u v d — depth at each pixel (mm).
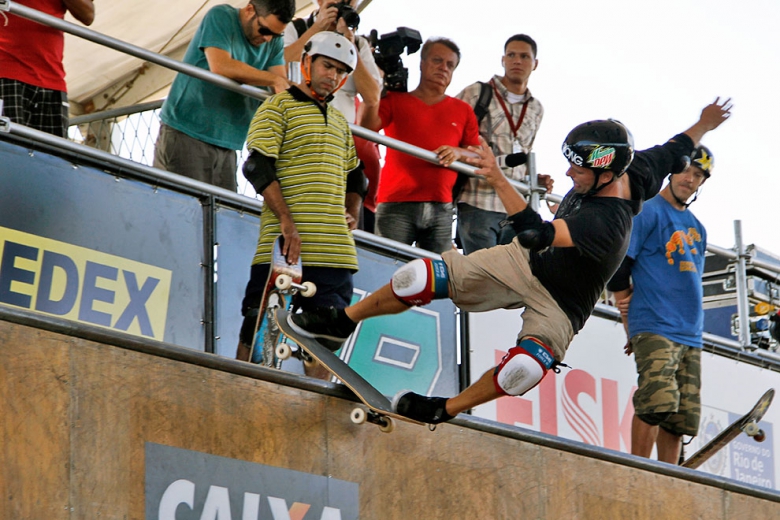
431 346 13797
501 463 11781
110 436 9273
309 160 11656
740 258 17344
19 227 11281
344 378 10492
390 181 14289
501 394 10328
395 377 13469
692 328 14266
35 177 11461
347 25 13789
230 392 10094
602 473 12641
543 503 12016
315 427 10562
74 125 16688
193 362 9938
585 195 10766
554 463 12242
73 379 9180
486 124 15211
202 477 9742
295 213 11562
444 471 11312
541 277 10438
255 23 12953
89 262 11648
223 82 12586
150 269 12047
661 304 14148
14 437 8734
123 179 12023
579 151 10570
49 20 11539
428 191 14133
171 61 12234
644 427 13906
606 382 15391
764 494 14281
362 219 14312
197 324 12289
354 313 10523
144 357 9648
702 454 14375
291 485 10266
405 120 14312
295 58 13867
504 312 14484
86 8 12609
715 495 13742
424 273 10359
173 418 9688
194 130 12844
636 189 11180
